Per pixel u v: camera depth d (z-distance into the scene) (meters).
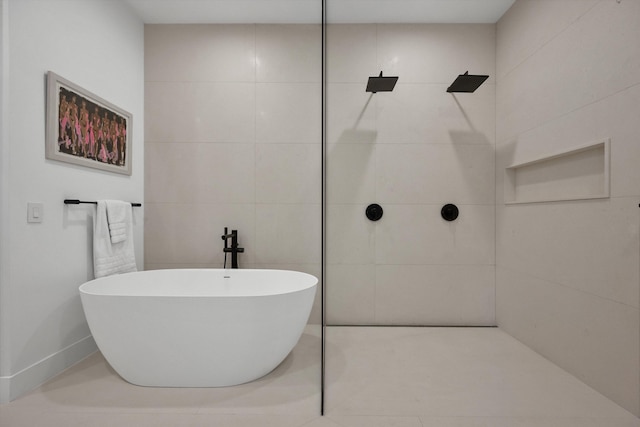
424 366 1.59
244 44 2.39
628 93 1.33
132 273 2.16
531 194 1.53
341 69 1.65
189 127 2.40
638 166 1.34
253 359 1.65
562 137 1.46
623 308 1.38
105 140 2.12
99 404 1.54
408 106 1.63
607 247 1.40
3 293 1.58
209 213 2.40
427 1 1.62
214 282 2.30
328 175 1.66
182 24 2.38
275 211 2.39
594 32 1.39
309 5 2.35
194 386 1.64
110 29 2.16
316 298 2.27
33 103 1.70
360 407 1.50
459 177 1.60
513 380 1.52
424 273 1.63
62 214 1.85
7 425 1.42
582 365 1.45
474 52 1.59
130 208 2.21
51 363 1.76
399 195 1.64
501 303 1.58
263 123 2.40
